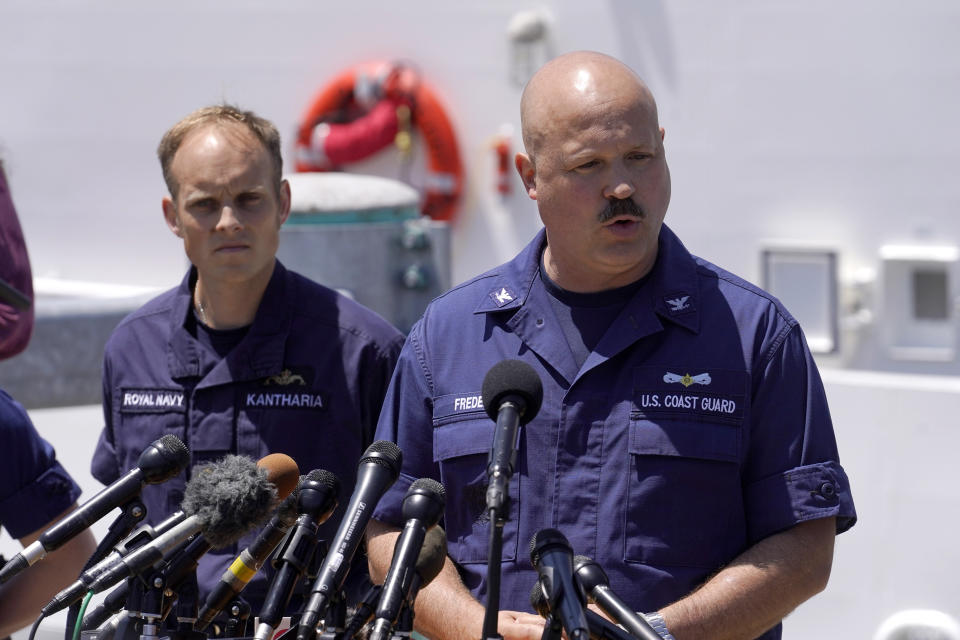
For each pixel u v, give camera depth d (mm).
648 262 6684
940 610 11328
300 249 11492
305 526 4906
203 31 18234
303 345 8023
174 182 7895
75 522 5273
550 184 6398
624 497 6391
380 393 8062
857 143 14766
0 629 7457
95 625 5297
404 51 17266
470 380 6773
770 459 6418
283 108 17984
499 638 4625
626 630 4797
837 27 14727
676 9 15461
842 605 11734
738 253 15430
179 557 5062
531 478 6520
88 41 18828
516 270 6906
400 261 11664
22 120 19281
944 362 14461
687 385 6441
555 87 6441
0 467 7391
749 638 6156
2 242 7914
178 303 8234
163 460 5332
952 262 14352
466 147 17016
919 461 11477
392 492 6879
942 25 14266
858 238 14859
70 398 11891
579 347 6656
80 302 11961
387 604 4578
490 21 16656
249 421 7930
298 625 4535
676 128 15602
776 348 6492
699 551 6359
